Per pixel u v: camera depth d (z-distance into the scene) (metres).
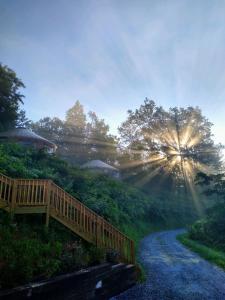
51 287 6.19
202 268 12.04
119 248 10.65
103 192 21.81
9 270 5.89
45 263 6.89
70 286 6.81
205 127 58.16
